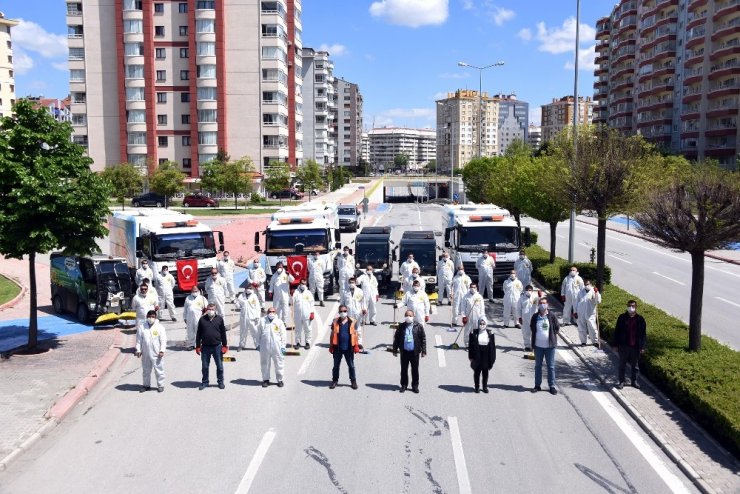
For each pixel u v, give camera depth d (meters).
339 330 14.01
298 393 13.80
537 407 12.87
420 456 10.45
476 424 11.90
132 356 17.25
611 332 17.14
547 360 13.80
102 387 14.51
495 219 26.36
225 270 24.81
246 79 83.69
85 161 17.23
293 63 89.31
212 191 74.06
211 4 82.31
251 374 15.41
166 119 84.69
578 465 10.13
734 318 21.61
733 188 14.16
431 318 21.88
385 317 22.14
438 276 24.42
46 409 12.70
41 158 16.42
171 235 24.45
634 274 32.09
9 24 107.06
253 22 82.88
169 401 13.40
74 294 21.56
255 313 17.73
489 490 9.28
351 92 182.25
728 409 10.75
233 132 84.44
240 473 9.87
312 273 24.00
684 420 11.84
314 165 82.12
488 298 24.75
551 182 22.69
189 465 10.18
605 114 112.88
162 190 69.75
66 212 16.39
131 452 10.73
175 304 24.94
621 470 9.96
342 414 12.45
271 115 84.19
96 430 11.79
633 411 12.34
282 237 25.22
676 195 14.70
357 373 15.34
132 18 82.75
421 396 13.55
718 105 69.88
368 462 10.22
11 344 18.41
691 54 74.12
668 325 16.73
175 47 83.75
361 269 25.00
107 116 84.62
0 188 16.36
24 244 16.16
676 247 14.45
